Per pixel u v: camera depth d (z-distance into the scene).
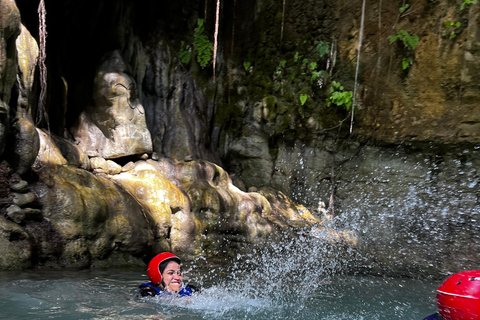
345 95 11.36
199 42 11.42
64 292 4.27
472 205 11.00
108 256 7.09
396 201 11.45
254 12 11.90
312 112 11.88
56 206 6.56
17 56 6.40
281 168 11.98
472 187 11.05
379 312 4.00
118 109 9.05
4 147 6.25
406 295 5.17
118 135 9.06
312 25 11.67
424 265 9.20
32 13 7.66
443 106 10.96
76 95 9.18
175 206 8.59
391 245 10.66
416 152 11.45
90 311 3.51
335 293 5.09
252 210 9.91
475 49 10.45
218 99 11.93
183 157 10.40
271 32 11.91
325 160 11.91
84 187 7.13
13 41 6.04
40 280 4.98
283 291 5.10
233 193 10.03
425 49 10.90
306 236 10.24
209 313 3.63
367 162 11.73
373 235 11.12
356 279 6.79
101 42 9.53
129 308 3.65
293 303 4.25
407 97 11.20
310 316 3.73
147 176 8.73
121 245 7.23
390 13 11.07
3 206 6.09
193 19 11.52
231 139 11.99
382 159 11.66
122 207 7.43
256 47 11.96
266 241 9.70
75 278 5.40
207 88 11.65
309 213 11.58
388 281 6.64
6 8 5.80
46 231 6.34
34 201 6.41
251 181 11.96
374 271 8.24
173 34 11.36
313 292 5.12
